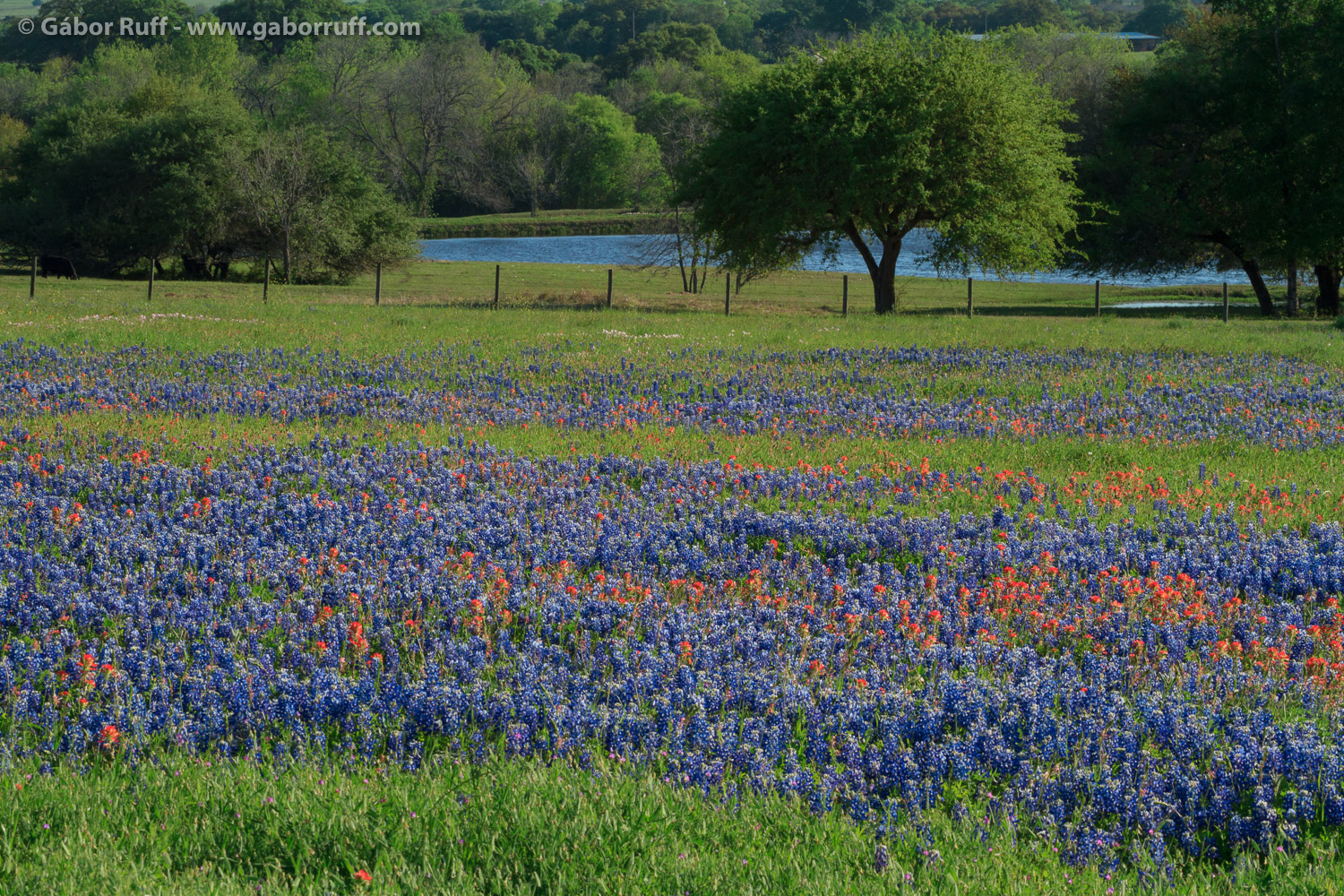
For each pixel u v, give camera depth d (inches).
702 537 753.0
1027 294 3853.3
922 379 1454.2
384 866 348.5
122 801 385.7
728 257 3105.3
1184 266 3841.0
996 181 2755.9
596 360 1545.3
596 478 900.0
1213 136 3437.5
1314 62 2960.1
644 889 340.8
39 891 323.0
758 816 392.5
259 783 399.2
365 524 744.3
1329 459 1024.2
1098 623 599.5
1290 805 414.3
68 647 536.7
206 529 733.9
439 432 1066.1
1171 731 466.6
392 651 535.5
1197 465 997.2
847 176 2672.2
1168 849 396.2
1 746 419.5
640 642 557.9
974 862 366.3
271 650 541.0
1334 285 3302.2
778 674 517.0
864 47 2822.3
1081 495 879.7
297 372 1384.1
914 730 466.0
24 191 4643.2
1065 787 419.2
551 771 417.7
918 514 830.5
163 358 1424.7
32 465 858.1
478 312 2262.6
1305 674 544.7
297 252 4247.0
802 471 935.7
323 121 7760.8
